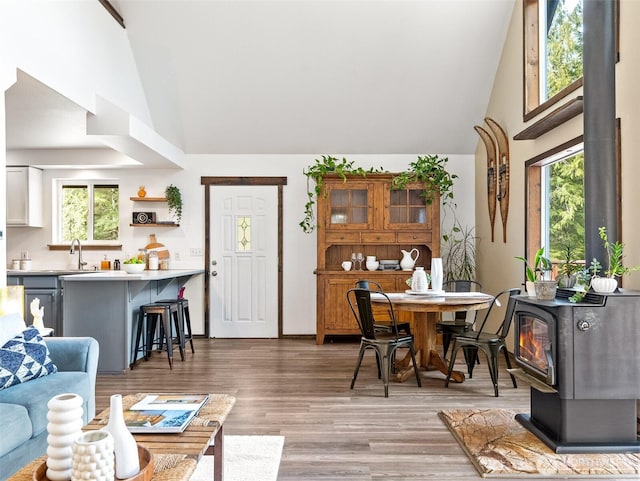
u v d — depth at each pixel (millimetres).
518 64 5102
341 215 6219
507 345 5379
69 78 3941
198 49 5520
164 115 6160
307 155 6637
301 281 6617
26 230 6590
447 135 6438
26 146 5949
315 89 5938
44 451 2535
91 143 5773
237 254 6629
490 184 5918
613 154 2986
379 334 4312
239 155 6633
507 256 5449
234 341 6359
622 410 2814
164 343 5637
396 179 6133
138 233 6594
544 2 4828
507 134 5453
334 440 3010
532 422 3131
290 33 5406
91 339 3084
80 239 6734
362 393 4004
